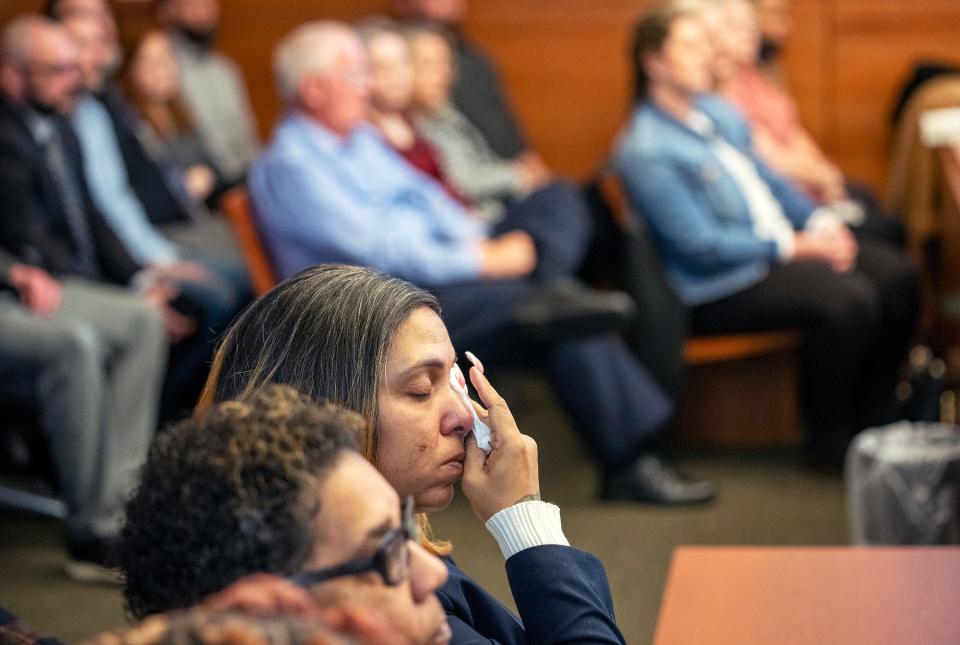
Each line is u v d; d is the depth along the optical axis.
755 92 9.88
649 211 7.54
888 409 8.15
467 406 2.45
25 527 6.99
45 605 5.94
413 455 2.38
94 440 6.25
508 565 2.42
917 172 9.18
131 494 1.73
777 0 10.42
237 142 10.43
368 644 1.35
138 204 8.19
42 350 6.24
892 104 11.21
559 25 11.32
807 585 3.11
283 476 1.59
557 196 7.68
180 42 10.27
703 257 7.50
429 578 1.66
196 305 7.27
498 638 2.52
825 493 7.37
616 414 7.13
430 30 9.98
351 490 1.60
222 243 8.41
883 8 11.16
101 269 7.19
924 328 9.09
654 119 7.71
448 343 2.43
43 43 6.79
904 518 5.67
